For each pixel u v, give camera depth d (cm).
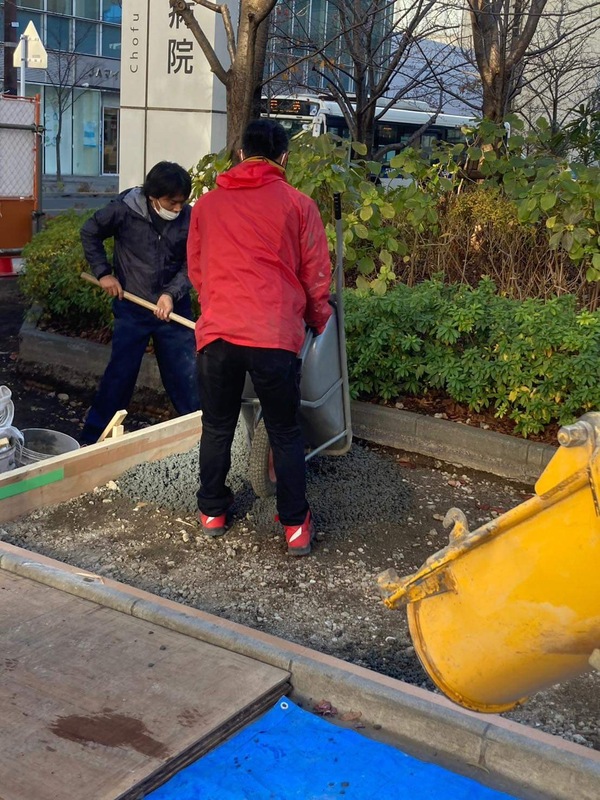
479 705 204
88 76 3738
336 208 472
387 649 371
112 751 264
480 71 894
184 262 571
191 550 447
